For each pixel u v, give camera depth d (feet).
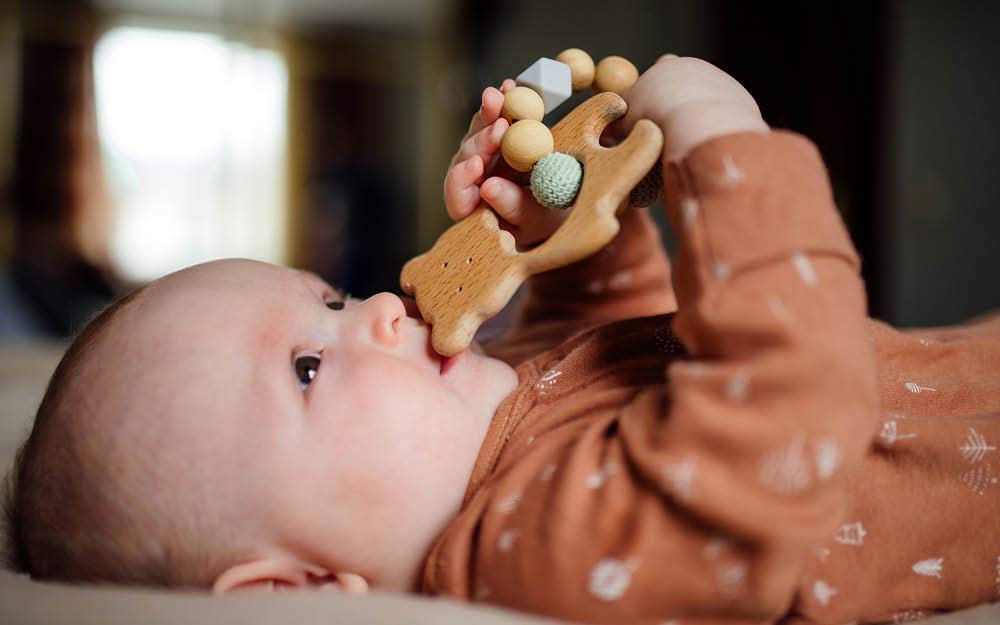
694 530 1.58
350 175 15.38
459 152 2.33
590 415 2.07
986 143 8.65
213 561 2.01
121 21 14.17
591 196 1.98
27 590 1.61
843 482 1.65
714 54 9.19
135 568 2.05
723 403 1.61
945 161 8.60
